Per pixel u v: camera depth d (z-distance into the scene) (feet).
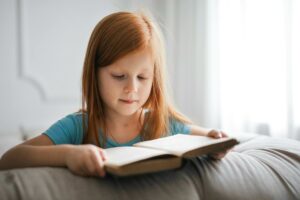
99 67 2.35
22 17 5.45
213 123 5.73
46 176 1.55
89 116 2.53
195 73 6.12
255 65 4.93
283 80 4.55
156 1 6.72
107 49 2.24
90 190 1.52
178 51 6.50
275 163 2.07
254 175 1.90
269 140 2.65
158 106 2.73
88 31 6.02
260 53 4.84
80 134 2.56
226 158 2.03
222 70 5.48
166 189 1.64
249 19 5.02
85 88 2.50
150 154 1.53
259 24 4.85
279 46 4.58
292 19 4.42
